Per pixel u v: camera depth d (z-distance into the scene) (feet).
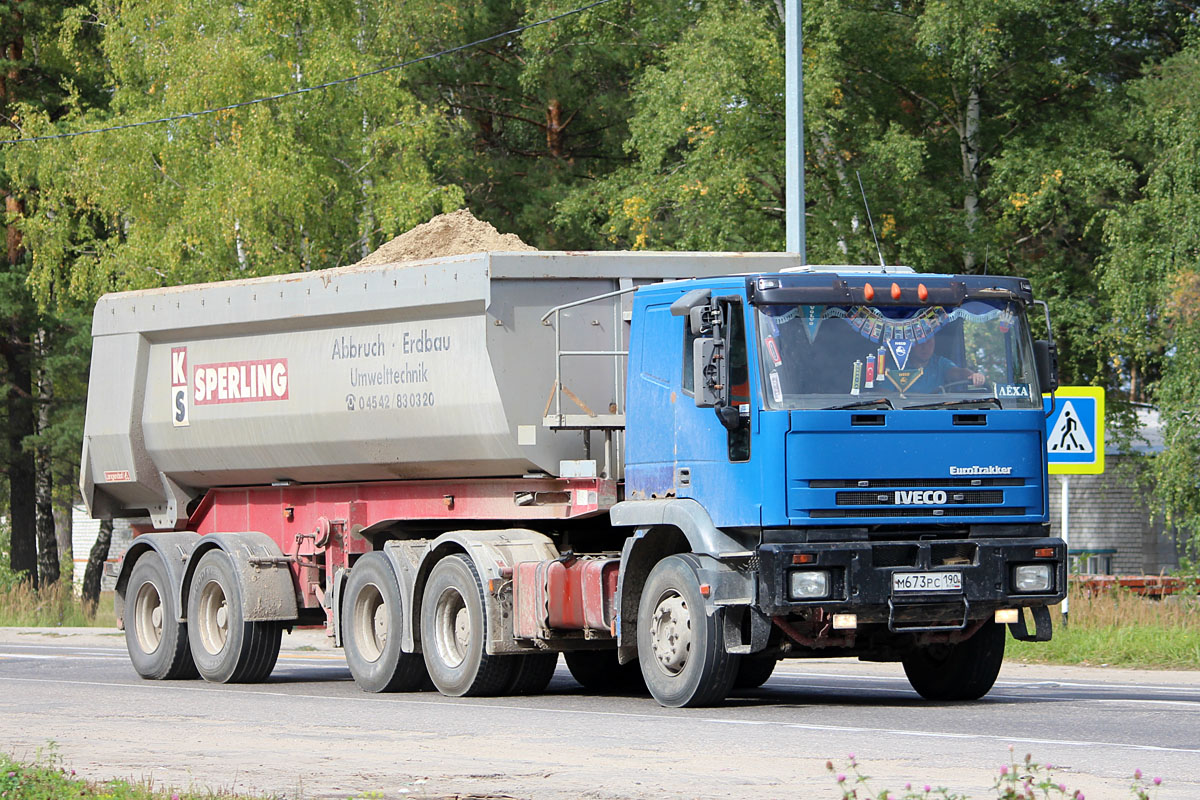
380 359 95.76
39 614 199.72
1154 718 70.28
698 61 191.42
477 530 92.94
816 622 74.38
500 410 88.07
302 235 209.56
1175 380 174.60
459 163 249.34
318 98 208.44
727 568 74.38
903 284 75.05
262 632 104.53
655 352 79.61
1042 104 213.25
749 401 73.46
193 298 109.19
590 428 86.17
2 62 248.93
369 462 98.43
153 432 113.50
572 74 263.49
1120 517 245.04
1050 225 208.85
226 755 62.95
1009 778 45.65
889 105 212.23
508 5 266.36
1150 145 201.05
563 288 89.30
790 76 129.59
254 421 105.09
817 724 69.00
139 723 75.97
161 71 215.10
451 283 90.27
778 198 206.69
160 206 213.05
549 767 57.36
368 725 73.26
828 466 72.64
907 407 73.97
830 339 73.97
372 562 95.71
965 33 192.65
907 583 72.95
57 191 221.46
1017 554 74.59
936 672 82.28
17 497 256.93
